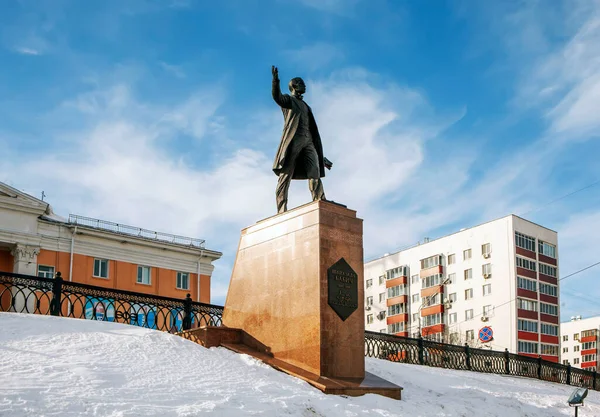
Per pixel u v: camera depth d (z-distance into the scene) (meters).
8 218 35.47
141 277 39.72
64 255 37.09
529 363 23.73
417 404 11.17
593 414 14.74
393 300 65.44
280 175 13.31
